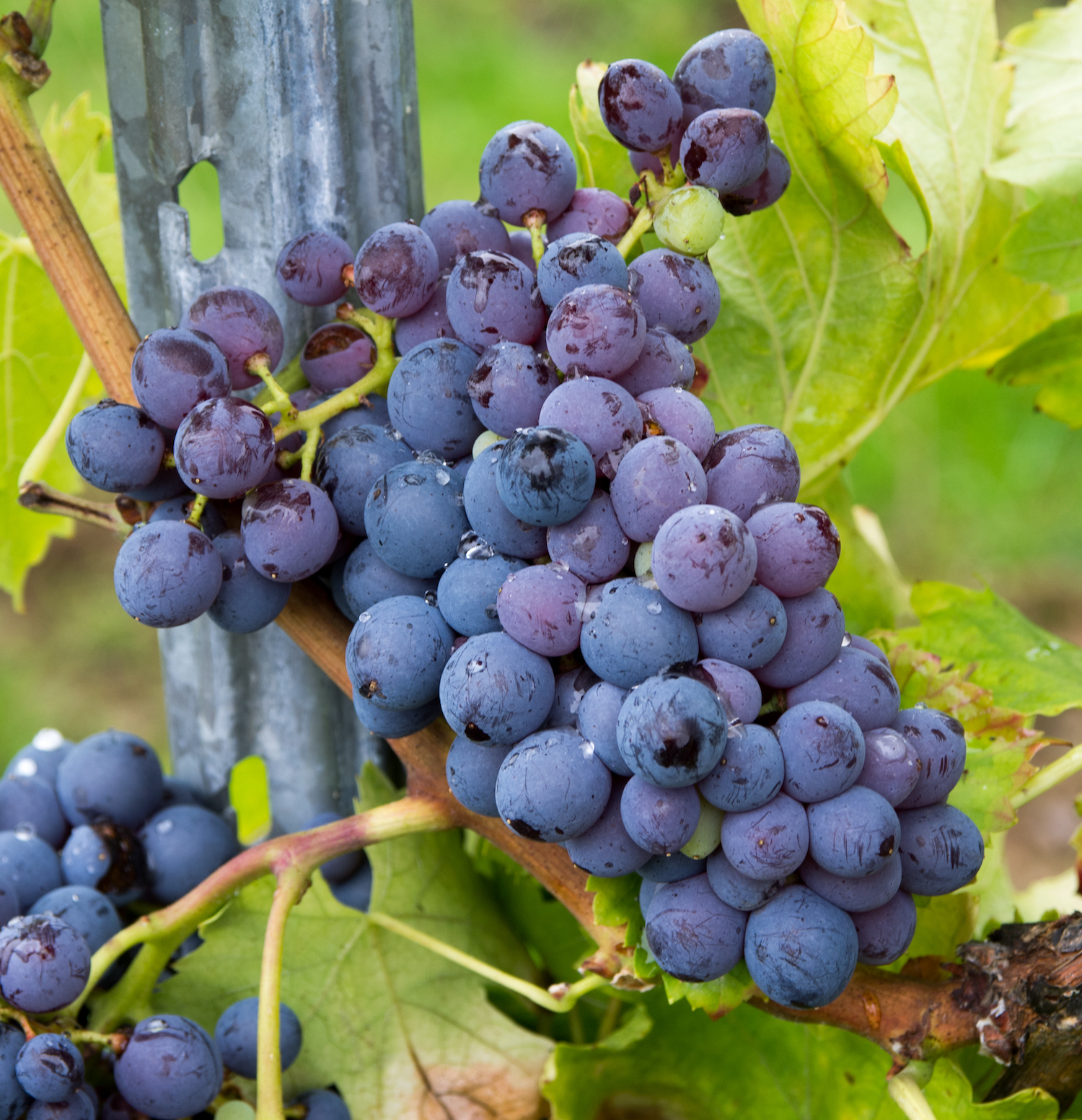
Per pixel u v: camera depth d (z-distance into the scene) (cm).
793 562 55
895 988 58
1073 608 164
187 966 63
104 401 57
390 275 57
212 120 61
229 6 60
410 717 57
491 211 59
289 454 58
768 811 55
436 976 64
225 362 57
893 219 175
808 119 63
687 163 57
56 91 183
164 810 64
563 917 66
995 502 177
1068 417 71
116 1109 59
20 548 74
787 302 67
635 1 249
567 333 55
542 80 220
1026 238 68
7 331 71
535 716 55
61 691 164
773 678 56
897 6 67
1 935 58
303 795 66
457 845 66
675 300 57
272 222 62
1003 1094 59
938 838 56
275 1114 58
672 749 53
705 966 56
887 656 65
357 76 61
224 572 57
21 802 63
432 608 56
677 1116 65
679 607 54
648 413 56
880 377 67
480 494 55
